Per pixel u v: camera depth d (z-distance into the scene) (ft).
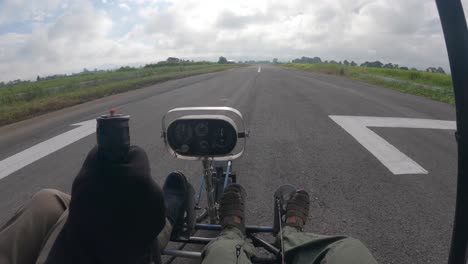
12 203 12.00
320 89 44.93
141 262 4.90
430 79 59.36
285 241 5.82
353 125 21.68
